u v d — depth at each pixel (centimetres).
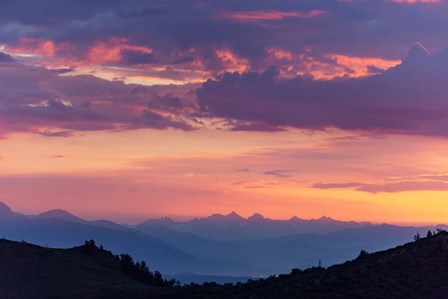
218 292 9200
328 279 8600
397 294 8025
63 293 11056
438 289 8081
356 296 8025
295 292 8369
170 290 10125
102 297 10444
